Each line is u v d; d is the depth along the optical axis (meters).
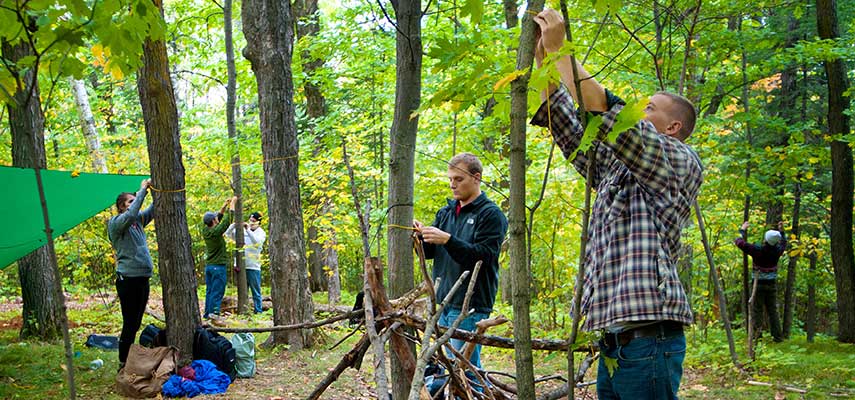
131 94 18.06
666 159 1.82
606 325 1.87
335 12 10.77
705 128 7.13
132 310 5.57
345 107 11.12
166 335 5.52
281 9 6.87
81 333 7.88
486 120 8.39
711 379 6.12
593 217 2.05
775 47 9.15
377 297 2.35
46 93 10.14
